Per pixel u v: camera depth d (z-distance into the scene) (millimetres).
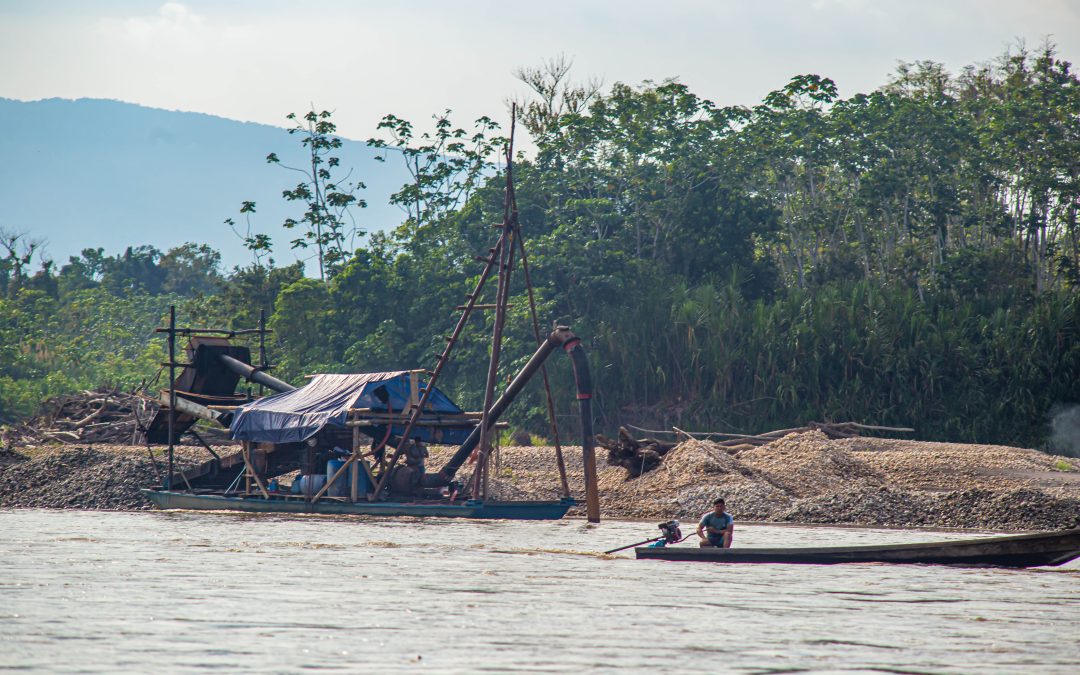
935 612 53938
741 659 41312
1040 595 60469
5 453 165750
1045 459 154375
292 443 128375
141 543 87250
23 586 59281
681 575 68938
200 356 140500
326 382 126812
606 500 135625
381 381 120062
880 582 66000
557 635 45750
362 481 123000
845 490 122938
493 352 116875
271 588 59594
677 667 39688
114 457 153250
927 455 149500
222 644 42656
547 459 158000
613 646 43469
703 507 125562
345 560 75312
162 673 37469
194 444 183875
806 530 107562
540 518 116000
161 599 54656
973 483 134375
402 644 43125
